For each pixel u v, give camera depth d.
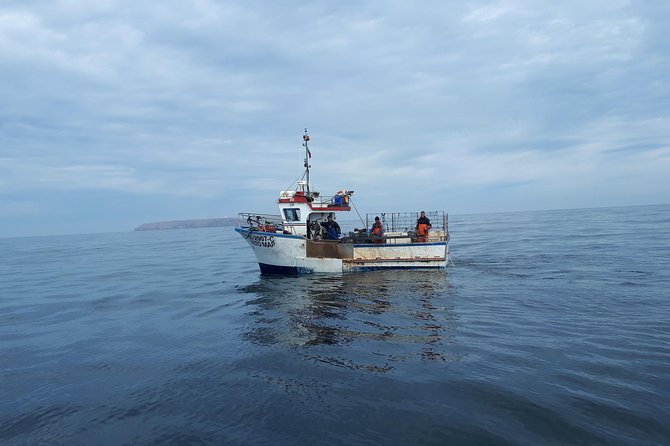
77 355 9.26
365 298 13.54
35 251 59.97
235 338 9.82
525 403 5.80
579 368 6.98
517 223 75.25
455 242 36.84
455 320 10.42
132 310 13.94
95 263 33.81
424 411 5.71
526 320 10.15
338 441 5.07
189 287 18.28
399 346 8.59
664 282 13.88
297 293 14.95
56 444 5.43
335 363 7.75
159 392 6.89
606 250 23.69
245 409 6.07
